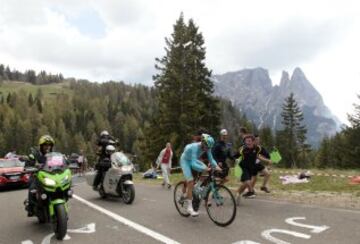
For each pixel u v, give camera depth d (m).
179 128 42.25
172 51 45.69
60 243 8.00
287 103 88.00
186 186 10.09
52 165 8.63
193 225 9.06
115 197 13.87
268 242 7.49
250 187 12.16
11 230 9.33
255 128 116.38
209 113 43.84
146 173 23.38
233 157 12.00
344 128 55.41
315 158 103.88
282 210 10.39
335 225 8.58
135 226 9.16
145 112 190.75
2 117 157.12
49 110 175.12
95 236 8.43
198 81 44.78
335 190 13.76
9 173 19.28
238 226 8.75
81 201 13.38
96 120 174.12
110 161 13.11
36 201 9.05
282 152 84.94
